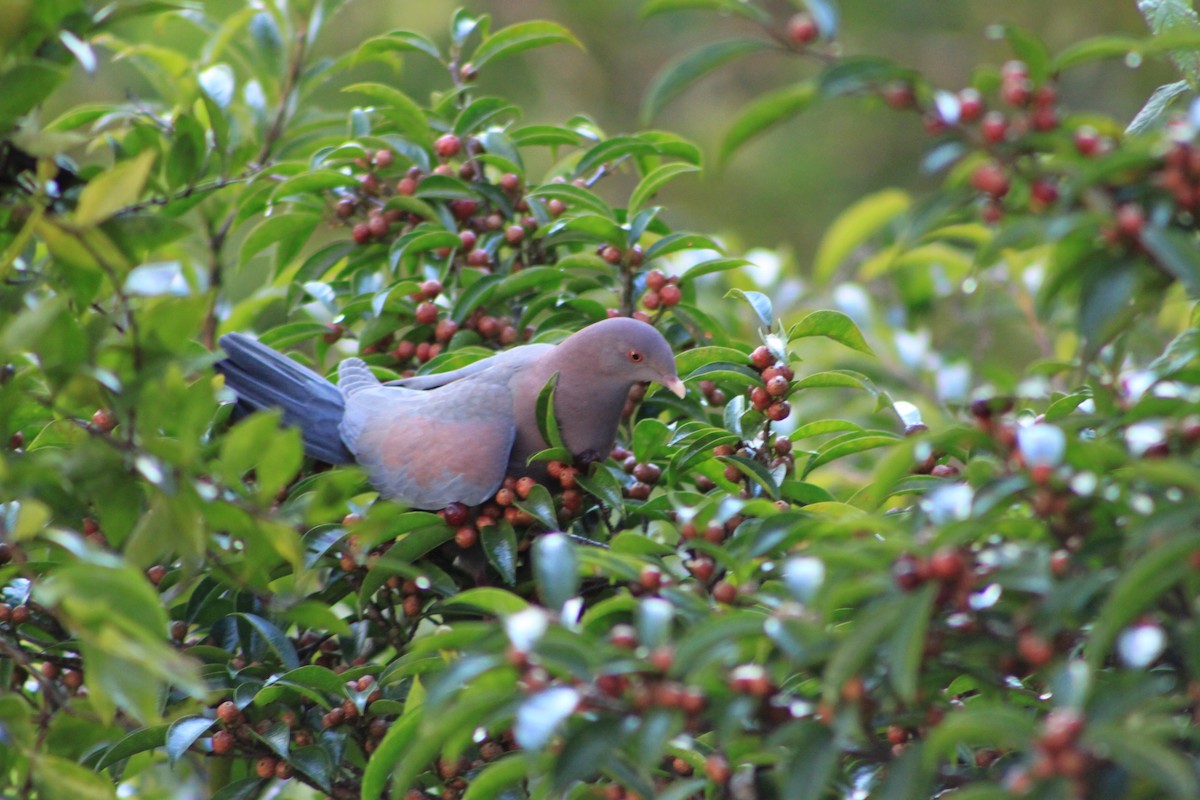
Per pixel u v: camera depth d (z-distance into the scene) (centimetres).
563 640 427
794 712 459
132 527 529
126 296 574
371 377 800
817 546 458
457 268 835
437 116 882
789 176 1967
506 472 735
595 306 820
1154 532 402
